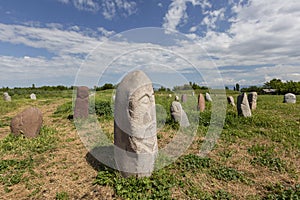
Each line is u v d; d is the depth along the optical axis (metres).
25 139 6.09
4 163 4.37
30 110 6.41
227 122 8.12
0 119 10.34
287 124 7.78
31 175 3.97
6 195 3.33
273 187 3.49
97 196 3.24
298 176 3.88
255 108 12.44
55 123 8.98
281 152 5.05
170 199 3.12
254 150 5.18
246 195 3.32
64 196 3.24
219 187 3.57
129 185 3.36
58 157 4.86
